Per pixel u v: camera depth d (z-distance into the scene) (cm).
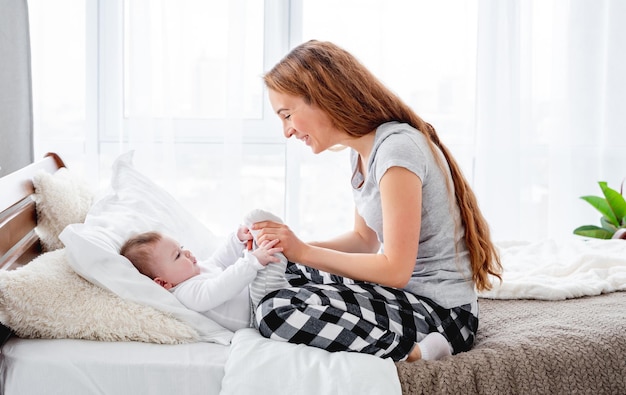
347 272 146
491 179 290
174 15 263
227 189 269
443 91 286
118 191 185
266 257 148
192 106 270
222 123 273
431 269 153
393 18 280
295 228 282
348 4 277
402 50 281
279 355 133
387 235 143
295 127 155
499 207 291
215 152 274
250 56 278
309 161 282
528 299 182
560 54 295
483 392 134
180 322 145
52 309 139
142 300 146
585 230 258
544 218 305
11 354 133
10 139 240
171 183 264
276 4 275
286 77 152
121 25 259
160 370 133
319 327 138
